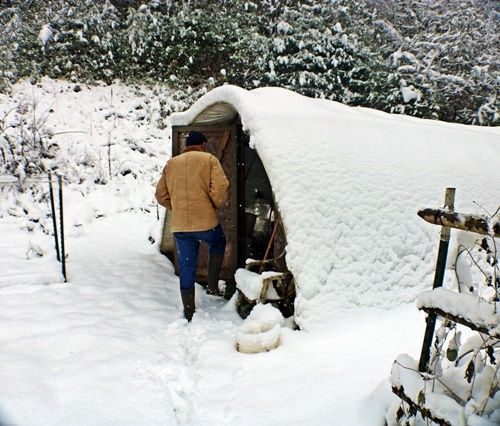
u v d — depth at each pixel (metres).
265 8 10.55
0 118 7.72
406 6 11.62
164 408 2.18
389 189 3.60
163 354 2.76
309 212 3.23
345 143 3.72
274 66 10.16
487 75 10.48
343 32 10.27
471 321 1.55
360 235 3.34
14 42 9.51
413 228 3.55
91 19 9.71
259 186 4.89
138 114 9.34
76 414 2.10
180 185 3.55
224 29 10.06
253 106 3.62
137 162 8.11
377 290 3.24
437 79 10.27
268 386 2.36
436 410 1.59
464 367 1.82
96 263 4.71
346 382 2.33
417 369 1.86
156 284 4.27
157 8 10.31
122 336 2.99
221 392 2.35
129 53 10.07
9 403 2.11
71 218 6.07
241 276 3.51
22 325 3.02
